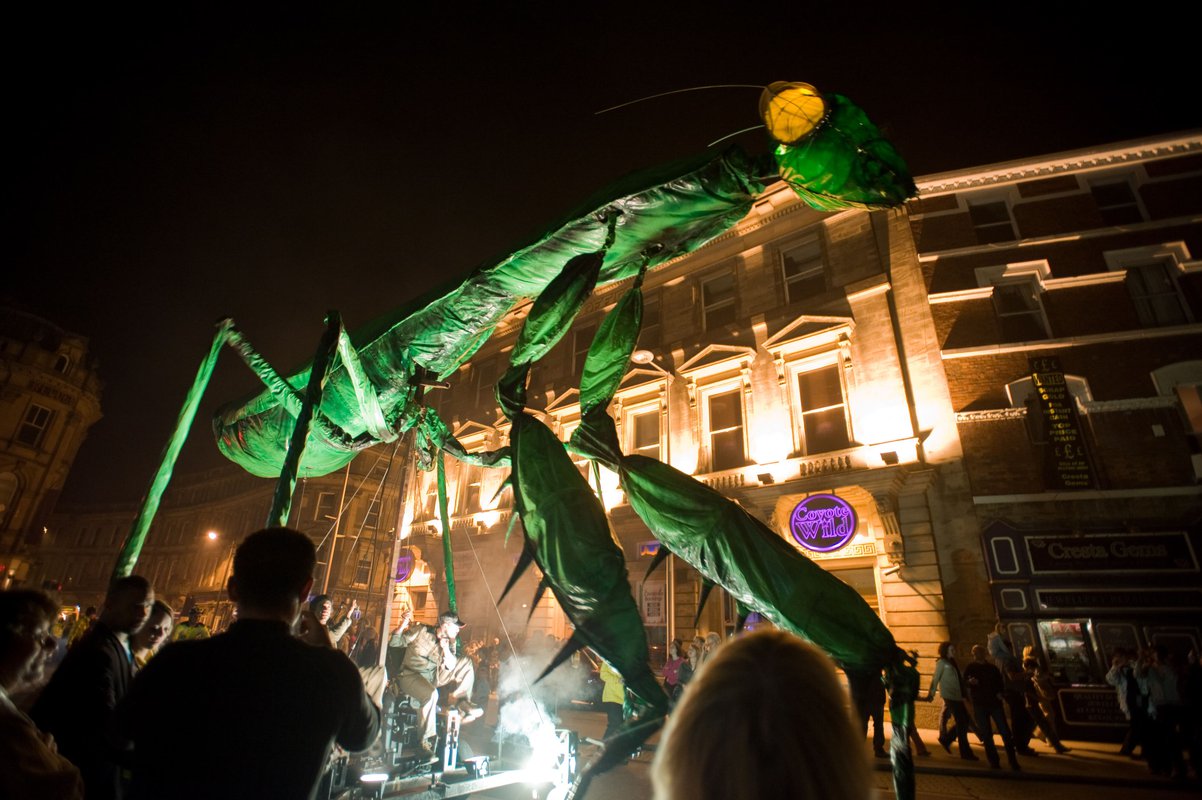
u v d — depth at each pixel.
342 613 6.17
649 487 2.62
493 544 18.66
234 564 1.79
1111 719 9.55
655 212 2.98
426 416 4.89
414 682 6.28
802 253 15.93
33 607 1.99
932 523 11.72
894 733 2.09
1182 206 13.30
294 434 3.32
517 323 21.38
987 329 12.94
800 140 2.54
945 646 8.88
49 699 2.41
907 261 13.98
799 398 14.25
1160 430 11.34
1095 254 13.29
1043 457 11.55
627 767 7.85
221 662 1.56
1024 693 8.93
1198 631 9.83
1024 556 10.91
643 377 17.28
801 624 2.21
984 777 7.43
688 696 0.81
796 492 13.24
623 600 2.23
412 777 4.66
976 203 14.72
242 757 1.45
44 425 33.25
